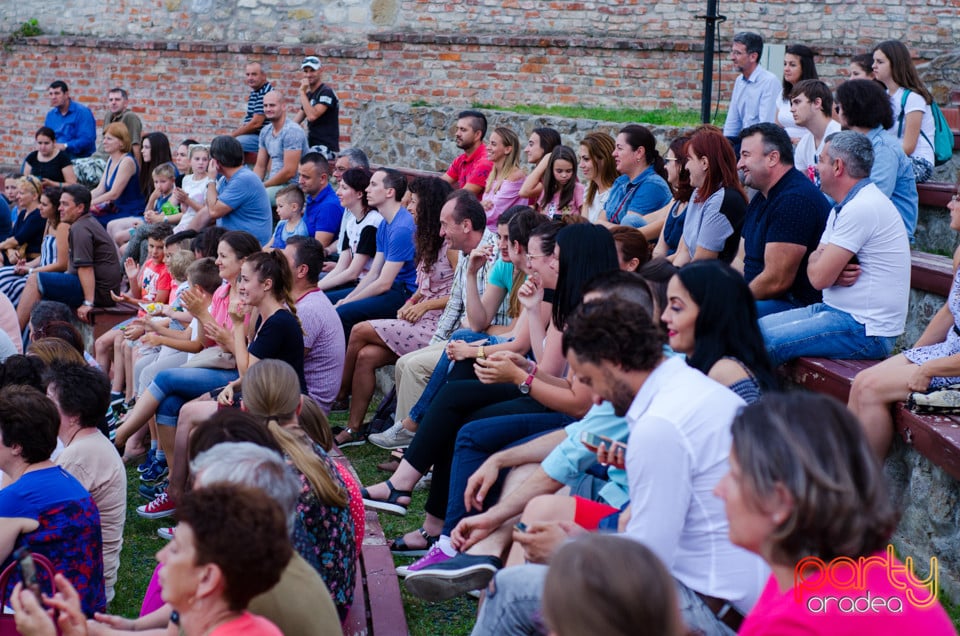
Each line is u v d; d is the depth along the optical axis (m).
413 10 11.59
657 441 2.64
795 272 4.87
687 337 3.13
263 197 8.72
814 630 2.01
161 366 6.21
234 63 12.43
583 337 2.82
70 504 3.74
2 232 10.41
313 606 2.74
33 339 6.21
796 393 2.08
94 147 12.39
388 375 6.73
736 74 10.53
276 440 3.31
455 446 4.16
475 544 3.56
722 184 5.33
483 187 8.58
